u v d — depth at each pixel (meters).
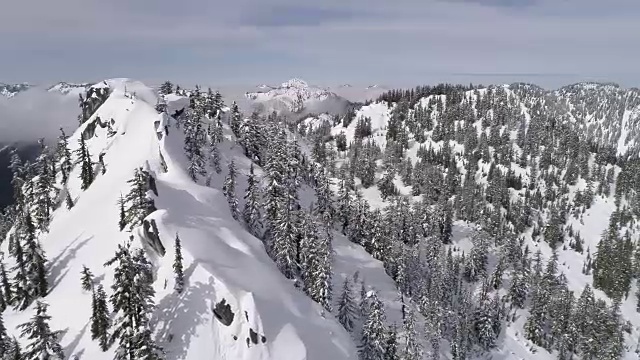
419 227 168.38
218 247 86.19
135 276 63.81
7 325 85.88
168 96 172.25
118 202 95.62
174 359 70.12
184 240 83.50
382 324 84.38
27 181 127.38
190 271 78.56
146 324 64.44
